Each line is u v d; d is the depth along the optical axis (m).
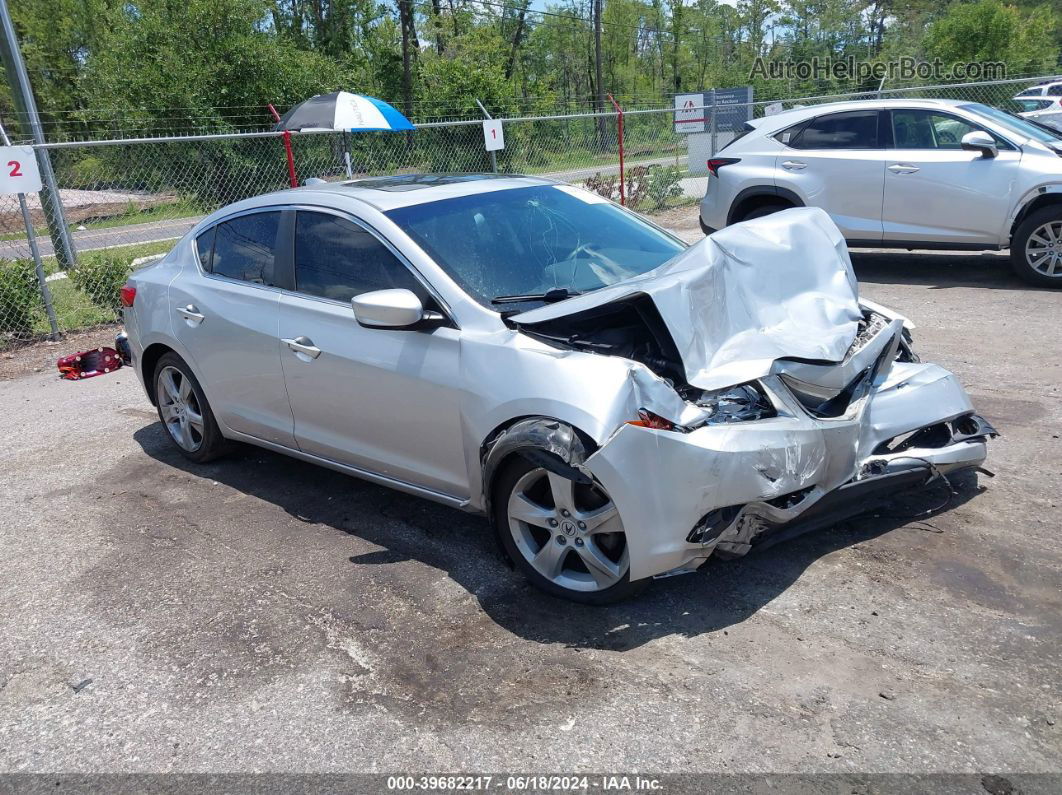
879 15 55.19
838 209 8.94
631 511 3.08
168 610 3.67
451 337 3.64
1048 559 3.53
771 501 3.26
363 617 3.50
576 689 2.95
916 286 8.60
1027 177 7.91
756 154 9.41
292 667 3.21
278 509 4.61
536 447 3.21
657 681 2.96
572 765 2.61
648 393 3.10
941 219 8.42
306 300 4.27
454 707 2.91
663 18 70.75
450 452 3.71
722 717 2.76
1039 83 28.66
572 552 3.55
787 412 3.32
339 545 4.15
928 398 3.93
